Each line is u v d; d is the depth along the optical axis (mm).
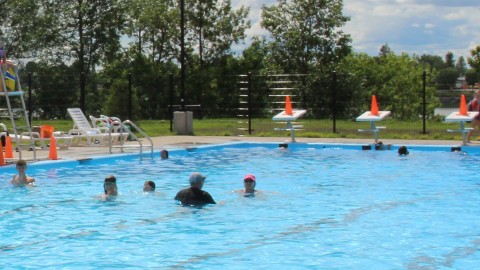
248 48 48469
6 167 15102
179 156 18812
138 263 7746
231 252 8211
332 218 10273
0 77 15852
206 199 11320
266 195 12289
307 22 47156
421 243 8617
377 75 53344
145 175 14992
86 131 20359
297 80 40719
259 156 18844
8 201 11750
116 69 47562
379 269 7438
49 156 16594
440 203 11516
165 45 50938
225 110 44250
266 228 9562
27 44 45281
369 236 9047
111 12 47500
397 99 50844
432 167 16250
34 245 8625
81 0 47125
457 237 8945
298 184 13680
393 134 24000
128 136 22000
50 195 12336
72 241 8844
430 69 53688
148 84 42188
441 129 26250
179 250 8328
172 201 11625
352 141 21672
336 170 15844
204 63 50438
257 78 40375
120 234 9227
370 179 14367
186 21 49844
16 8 44625
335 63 46500
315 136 23812
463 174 15023
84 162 16750
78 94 40875
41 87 38719
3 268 7559
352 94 39344
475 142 21000
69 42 47562
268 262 7766
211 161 17656
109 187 12039
